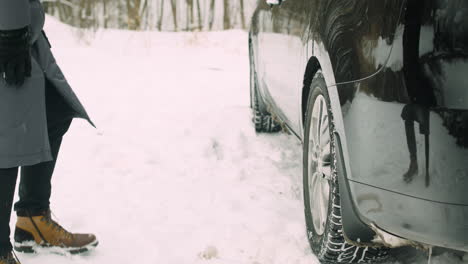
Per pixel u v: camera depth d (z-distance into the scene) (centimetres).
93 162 464
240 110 629
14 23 236
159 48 1275
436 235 206
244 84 841
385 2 216
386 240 230
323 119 286
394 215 215
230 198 385
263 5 476
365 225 242
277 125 548
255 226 338
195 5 1487
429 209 205
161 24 1469
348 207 242
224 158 487
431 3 202
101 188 405
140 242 316
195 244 314
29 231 292
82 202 376
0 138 247
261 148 512
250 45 571
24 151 250
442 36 200
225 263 291
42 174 288
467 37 198
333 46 253
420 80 204
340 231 262
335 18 257
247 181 425
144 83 834
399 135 209
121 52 1211
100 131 550
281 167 458
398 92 209
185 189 405
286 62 369
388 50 212
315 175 300
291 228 335
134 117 611
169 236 325
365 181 226
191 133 549
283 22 382
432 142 202
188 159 475
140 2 1455
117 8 1449
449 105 199
